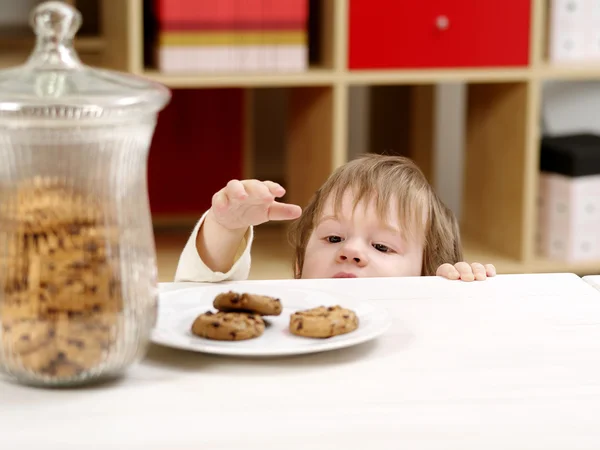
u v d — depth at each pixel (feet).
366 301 2.92
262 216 3.53
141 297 2.28
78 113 2.12
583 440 2.04
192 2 7.09
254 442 2.01
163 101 2.26
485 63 7.58
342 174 5.07
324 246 4.97
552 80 9.59
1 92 2.15
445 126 9.72
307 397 2.24
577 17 8.02
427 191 5.08
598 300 3.01
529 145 7.80
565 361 2.48
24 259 2.18
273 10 7.20
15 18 8.64
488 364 2.45
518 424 2.10
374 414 2.15
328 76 7.31
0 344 2.21
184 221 8.91
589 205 8.11
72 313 2.19
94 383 2.30
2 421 2.09
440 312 2.88
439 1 7.40
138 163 2.28
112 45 7.81
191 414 2.14
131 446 1.99
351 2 7.30
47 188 2.18
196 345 2.47
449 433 2.06
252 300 2.78
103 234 2.20
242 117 8.86
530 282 3.21
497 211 8.35
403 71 7.46
